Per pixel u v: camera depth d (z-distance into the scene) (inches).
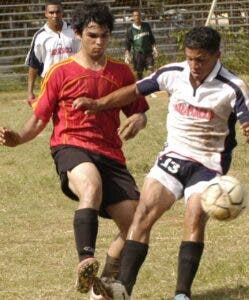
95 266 526.9
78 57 597.3
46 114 597.3
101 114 590.6
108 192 590.2
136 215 562.3
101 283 532.7
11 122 1689.2
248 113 553.6
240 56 2549.2
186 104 570.6
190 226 561.9
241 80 561.6
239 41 2571.4
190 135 574.6
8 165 1235.2
